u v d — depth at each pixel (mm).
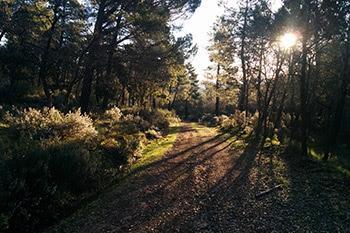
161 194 12289
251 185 13711
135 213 10344
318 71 26234
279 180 14445
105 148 16297
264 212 10539
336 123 23641
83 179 11812
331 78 28344
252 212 10547
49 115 17281
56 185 9984
